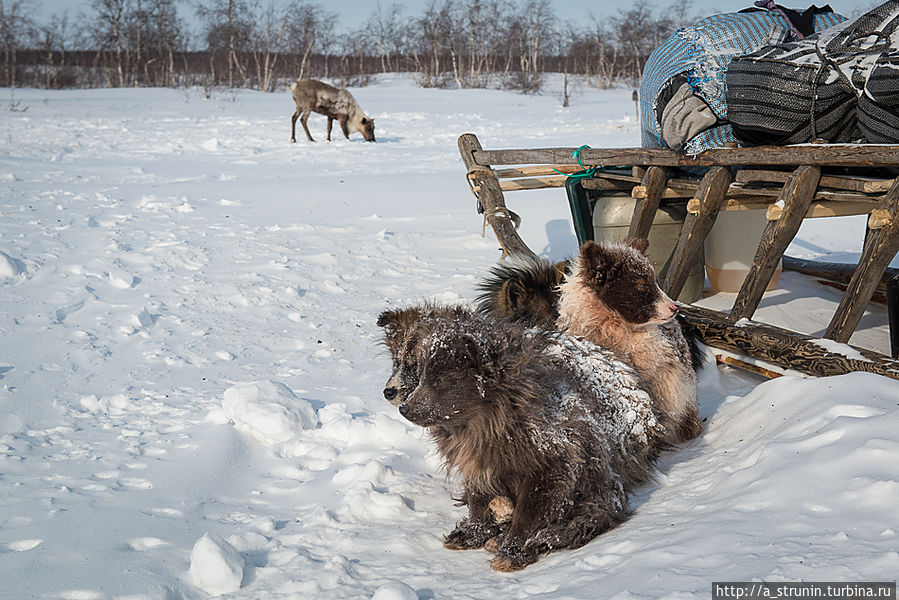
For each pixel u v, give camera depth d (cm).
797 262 898
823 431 373
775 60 597
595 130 2697
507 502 381
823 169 601
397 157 2048
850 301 529
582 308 486
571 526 361
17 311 737
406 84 6744
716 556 288
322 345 709
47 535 380
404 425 521
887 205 509
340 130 2925
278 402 535
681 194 732
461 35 7331
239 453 494
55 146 2158
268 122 3152
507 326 390
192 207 1236
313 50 7325
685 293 780
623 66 6912
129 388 595
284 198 1359
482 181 846
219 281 870
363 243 1041
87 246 966
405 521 411
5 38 6588
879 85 530
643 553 308
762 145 632
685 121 663
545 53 7950
